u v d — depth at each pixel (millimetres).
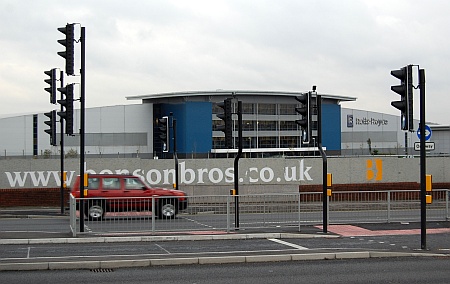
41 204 32688
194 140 80312
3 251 14945
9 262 12867
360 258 14195
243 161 35312
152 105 82125
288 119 85438
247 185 35188
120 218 18266
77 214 18828
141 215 18438
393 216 22078
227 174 35094
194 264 13281
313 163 36344
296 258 13891
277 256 13797
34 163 33688
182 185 34719
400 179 37625
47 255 14195
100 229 18125
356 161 37125
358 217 21516
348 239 17438
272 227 19672
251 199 19547
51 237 17094
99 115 79500
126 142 80312
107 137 79750
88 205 18094
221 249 15297
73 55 17766
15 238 16812
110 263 12805
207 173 35000
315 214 20750
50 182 33688
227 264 13328
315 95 20156
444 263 13523
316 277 11805
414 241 16953
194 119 80562
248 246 15898
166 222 18797
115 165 34281
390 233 18781
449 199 22250
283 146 84688
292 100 85562
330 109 84062
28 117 76500
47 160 33781
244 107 83375
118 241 16953
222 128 19438
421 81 14992
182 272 12328
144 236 17312
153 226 18312
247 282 11266
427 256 14398
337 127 84250
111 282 11219
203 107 80812
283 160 35844
